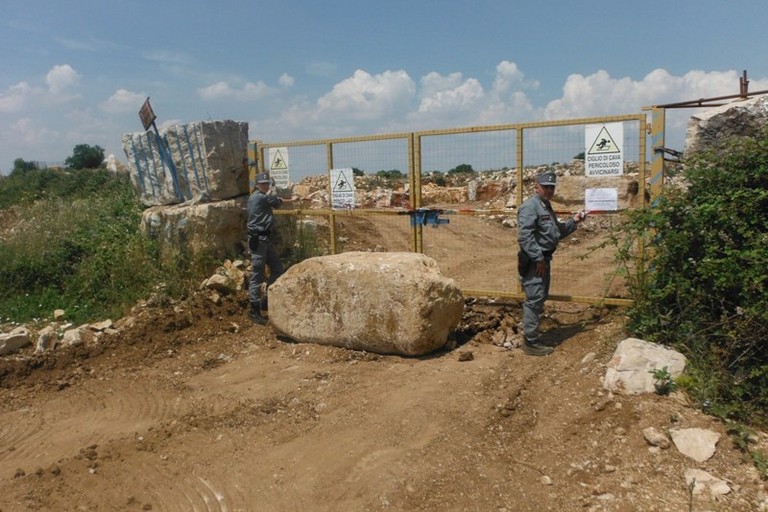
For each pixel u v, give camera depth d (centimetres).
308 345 759
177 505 452
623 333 618
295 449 520
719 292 537
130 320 852
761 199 530
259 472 490
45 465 521
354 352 720
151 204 1118
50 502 459
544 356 652
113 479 490
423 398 573
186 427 575
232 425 573
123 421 605
